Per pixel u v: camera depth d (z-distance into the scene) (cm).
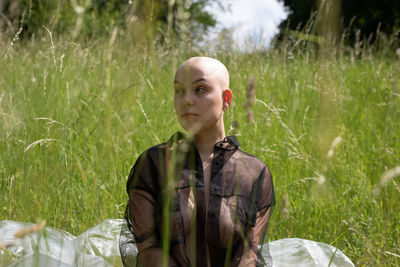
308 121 397
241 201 161
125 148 295
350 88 531
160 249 156
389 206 299
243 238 149
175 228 154
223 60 473
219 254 158
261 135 350
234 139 173
